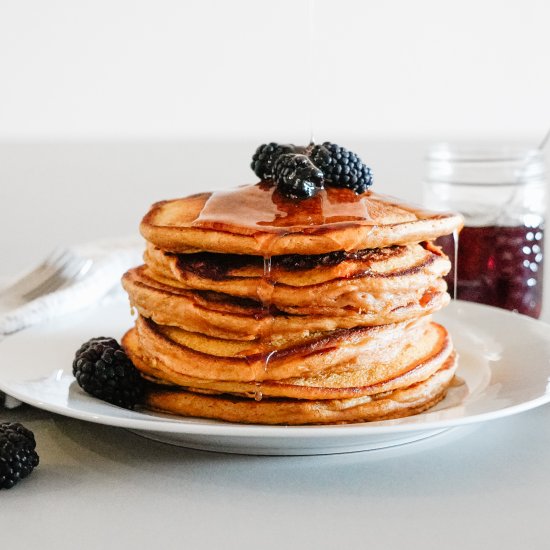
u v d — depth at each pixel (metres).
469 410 0.65
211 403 0.67
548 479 0.64
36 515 0.61
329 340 0.67
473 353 0.75
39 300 0.79
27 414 0.71
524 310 0.85
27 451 0.63
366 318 0.67
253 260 0.68
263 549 0.58
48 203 1.43
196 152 1.56
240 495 0.62
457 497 0.62
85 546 0.59
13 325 0.78
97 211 1.41
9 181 1.50
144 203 1.44
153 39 1.55
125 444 0.67
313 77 1.54
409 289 0.68
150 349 0.69
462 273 0.85
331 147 0.70
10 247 1.25
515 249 0.85
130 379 0.68
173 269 0.68
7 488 0.63
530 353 0.74
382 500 0.62
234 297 0.67
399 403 0.67
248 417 0.67
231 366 0.67
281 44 1.54
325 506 0.61
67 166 1.56
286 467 0.65
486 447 0.67
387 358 0.68
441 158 0.85
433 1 1.50
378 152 1.53
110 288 0.85
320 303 0.66
